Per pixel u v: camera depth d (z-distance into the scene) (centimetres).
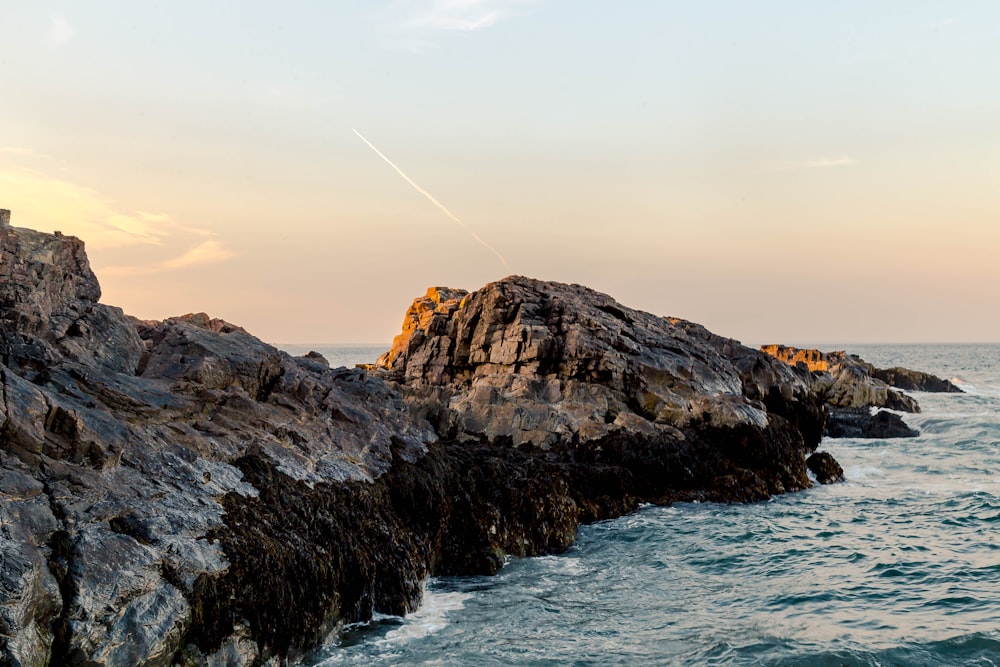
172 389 2189
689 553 2866
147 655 1476
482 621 2186
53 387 1880
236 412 2277
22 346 1942
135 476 1766
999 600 2295
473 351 4344
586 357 3972
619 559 2803
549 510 2952
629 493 3509
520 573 2639
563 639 2061
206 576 1633
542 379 4000
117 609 1459
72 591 1416
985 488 3984
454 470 2888
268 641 1755
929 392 10125
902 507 3547
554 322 4209
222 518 1822
